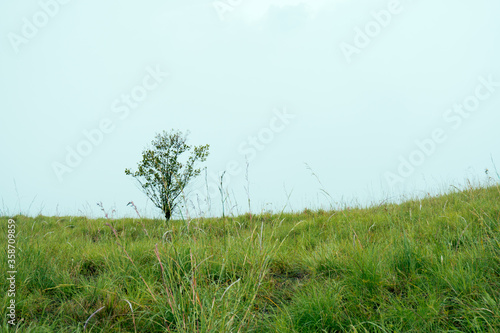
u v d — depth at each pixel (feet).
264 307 10.59
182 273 11.87
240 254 13.73
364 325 8.89
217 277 12.51
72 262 14.53
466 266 10.73
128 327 9.62
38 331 8.87
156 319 9.90
